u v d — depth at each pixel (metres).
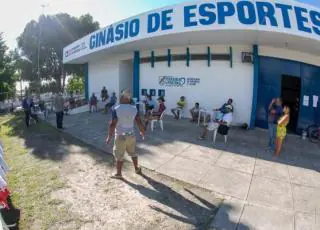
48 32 35.19
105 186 5.34
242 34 10.23
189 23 10.26
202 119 12.12
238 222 4.20
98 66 19.33
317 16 9.84
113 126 5.56
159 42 12.34
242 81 11.97
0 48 38.62
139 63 14.91
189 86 13.07
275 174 6.32
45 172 6.13
